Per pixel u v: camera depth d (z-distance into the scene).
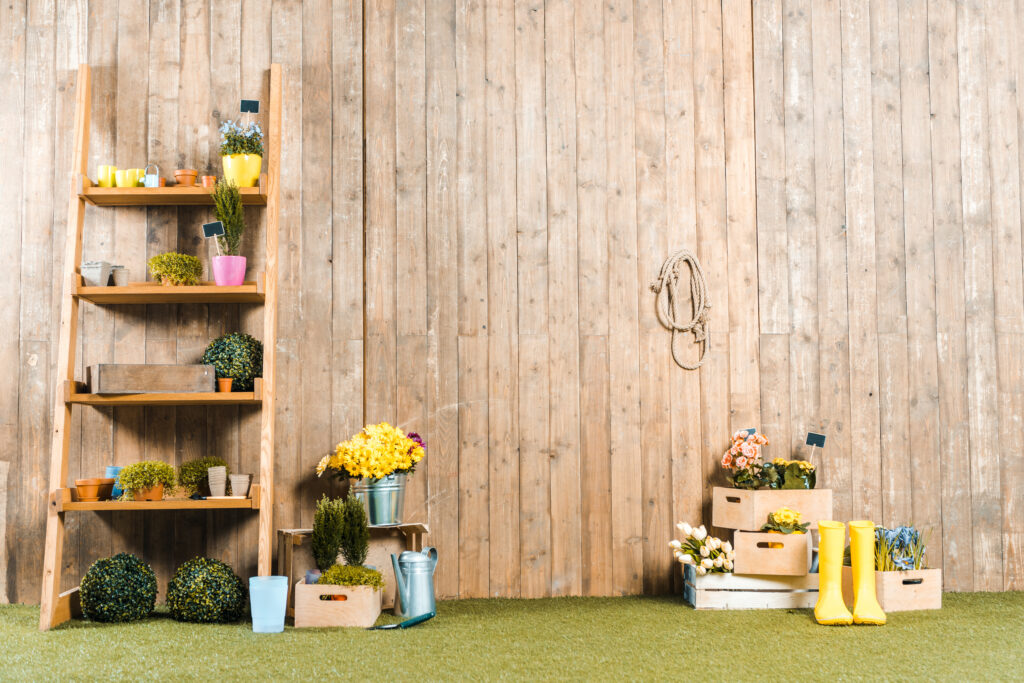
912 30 3.97
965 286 3.91
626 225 3.82
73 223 3.35
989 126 3.96
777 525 3.37
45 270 3.62
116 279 3.38
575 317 3.78
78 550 3.51
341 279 3.71
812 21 3.94
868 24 3.95
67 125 3.67
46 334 3.61
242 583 3.40
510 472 3.71
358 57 3.78
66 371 3.24
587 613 3.30
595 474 3.73
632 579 3.71
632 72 3.87
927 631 2.97
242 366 3.37
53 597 3.05
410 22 3.82
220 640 2.83
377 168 3.76
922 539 3.78
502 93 3.82
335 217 3.73
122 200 3.54
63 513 3.21
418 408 3.70
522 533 3.69
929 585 3.34
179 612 3.11
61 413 3.20
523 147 3.81
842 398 3.83
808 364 3.83
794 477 3.50
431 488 3.68
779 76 3.90
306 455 3.63
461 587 3.65
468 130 3.80
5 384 3.58
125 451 3.57
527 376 3.74
